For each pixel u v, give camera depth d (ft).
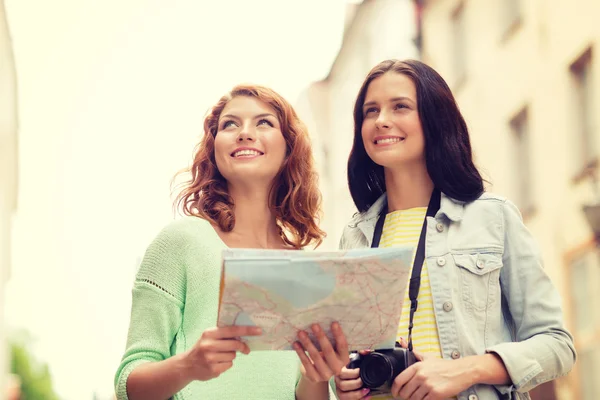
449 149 7.96
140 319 7.75
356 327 6.48
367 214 8.48
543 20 25.03
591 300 22.27
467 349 7.27
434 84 8.07
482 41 28.89
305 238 9.11
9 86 27.71
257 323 6.26
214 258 8.05
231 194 8.79
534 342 7.22
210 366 6.43
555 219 24.03
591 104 23.00
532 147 25.66
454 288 7.49
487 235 7.69
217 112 9.04
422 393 6.77
